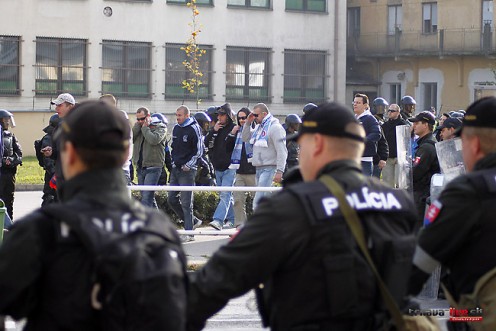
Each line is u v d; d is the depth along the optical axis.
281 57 139.00
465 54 142.00
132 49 128.88
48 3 123.38
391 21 151.00
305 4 140.50
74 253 9.63
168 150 48.31
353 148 11.71
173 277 9.69
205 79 133.75
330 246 10.96
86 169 10.10
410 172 31.28
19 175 86.75
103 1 126.50
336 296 10.91
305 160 11.82
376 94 153.25
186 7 131.62
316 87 142.00
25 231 9.63
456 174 27.47
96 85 126.62
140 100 129.62
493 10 140.25
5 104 121.69
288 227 10.95
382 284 11.12
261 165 44.59
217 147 47.50
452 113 53.22
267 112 44.84
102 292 9.56
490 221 12.85
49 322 9.66
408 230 11.75
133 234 9.76
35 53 123.00
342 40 143.12
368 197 11.37
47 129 44.59
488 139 13.44
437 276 24.58
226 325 27.27
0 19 120.75
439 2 145.00
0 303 9.59
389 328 11.35
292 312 11.05
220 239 43.94
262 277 11.09
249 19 136.38
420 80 149.25
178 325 9.63
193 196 47.84
